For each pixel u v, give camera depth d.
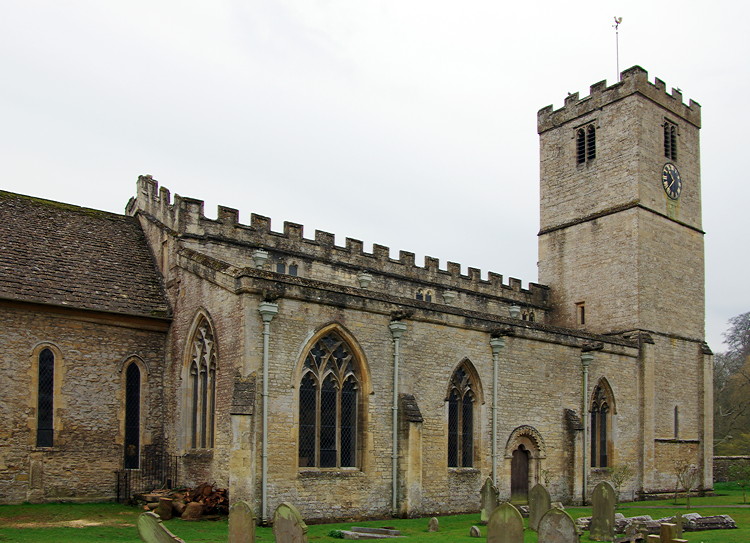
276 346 26.84
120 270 33.38
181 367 30.75
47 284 29.98
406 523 27.39
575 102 49.50
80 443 29.45
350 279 39.56
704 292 48.75
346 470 28.33
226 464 26.72
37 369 28.83
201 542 20.30
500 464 33.69
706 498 43.53
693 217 48.94
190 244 33.34
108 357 30.66
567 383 37.50
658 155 46.84
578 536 16.83
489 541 17.20
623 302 44.56
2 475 27.52
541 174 51.19
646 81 46.62
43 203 35.72
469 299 45.03
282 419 26.56
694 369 46.66
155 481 30.83
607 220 46.28
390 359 30.28
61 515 25.62
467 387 33.41
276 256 36.66
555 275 49.19
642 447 41.62
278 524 17.03
